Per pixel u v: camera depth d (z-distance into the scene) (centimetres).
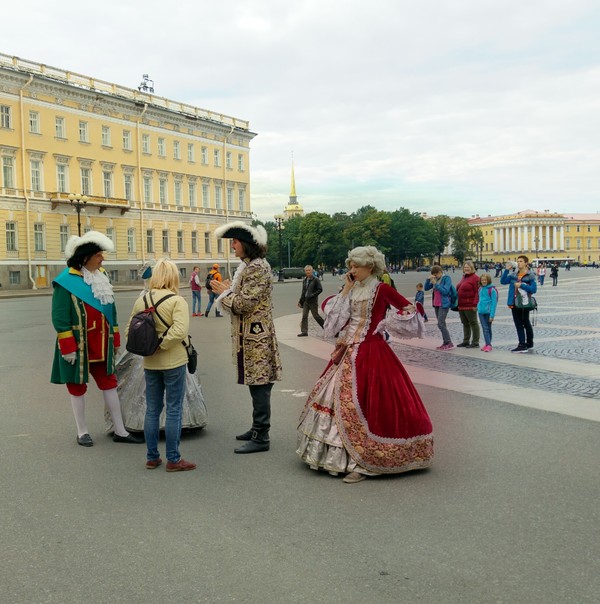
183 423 652
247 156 7775
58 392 903
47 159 5375
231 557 375
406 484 499
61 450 609
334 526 419
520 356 1181
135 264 6216
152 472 540
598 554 373
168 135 6625
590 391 851
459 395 838
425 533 405
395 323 521
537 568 357
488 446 599
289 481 512
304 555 376
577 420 697
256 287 580
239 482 511
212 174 7225
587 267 14775
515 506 449
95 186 5812
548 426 672
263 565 364
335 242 11581
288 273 8088
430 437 529
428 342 1446
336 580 345
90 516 441
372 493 480
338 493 482
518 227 17850
